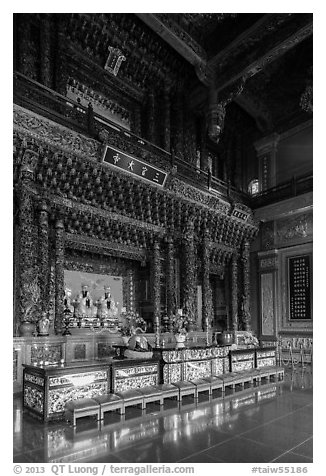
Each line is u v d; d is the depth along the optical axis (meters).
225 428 5.75
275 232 15.81
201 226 14.63
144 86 14.86
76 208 10.71
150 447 4.93
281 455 4.71
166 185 12.26
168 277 13.27
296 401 7.55
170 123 15.51
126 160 10.72
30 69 11.02
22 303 8.81
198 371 8.87
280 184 15.56
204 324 14.15
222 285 16.73
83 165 9.99
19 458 4.58
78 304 11.54
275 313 15.26
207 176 14.50
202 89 15.38
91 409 5.91
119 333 11.25
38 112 9.10
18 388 8.22
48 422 5.91
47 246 9.90
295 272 14.90
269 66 15.88
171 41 12.77
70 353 9.83
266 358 11.05
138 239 12.84
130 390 6.79
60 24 11.71
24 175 9.05
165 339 12.08
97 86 13.46
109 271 12.87
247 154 18.77
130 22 12.89
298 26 11.66
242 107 17.09
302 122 16.70
